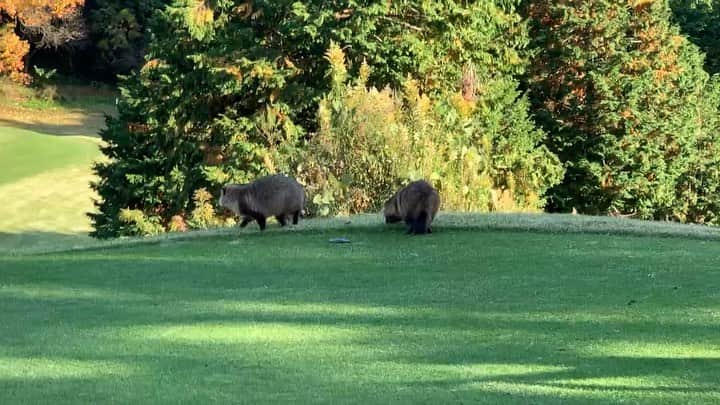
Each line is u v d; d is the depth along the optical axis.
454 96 30.83
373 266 13.90
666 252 14.52
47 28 70.38
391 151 21.97
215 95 33.56
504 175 30.53
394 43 32.28
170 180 33.50
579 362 8.80
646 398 7.66
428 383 8.20
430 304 11.41
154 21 36.69
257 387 8.16
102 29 74.00
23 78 73.56
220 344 9.75
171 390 8.12
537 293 11.84
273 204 16.81
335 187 21.45
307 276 13.33
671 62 39.06
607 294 11.67
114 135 36.53
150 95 35.06
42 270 14.52
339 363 8.92
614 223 17.09
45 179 50.84
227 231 17.17
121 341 9.96
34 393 8.12
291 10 32.66
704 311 10.70
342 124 22.36
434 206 16.47
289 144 25.59
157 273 13.94
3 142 56.25
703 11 52.66
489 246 15.16
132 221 34.06
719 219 41.56
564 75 37.91
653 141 36.84
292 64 32.72
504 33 35.69
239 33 33.62
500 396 7.76
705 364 8.66
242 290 12.55
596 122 36.81
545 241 15.59
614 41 37.47
